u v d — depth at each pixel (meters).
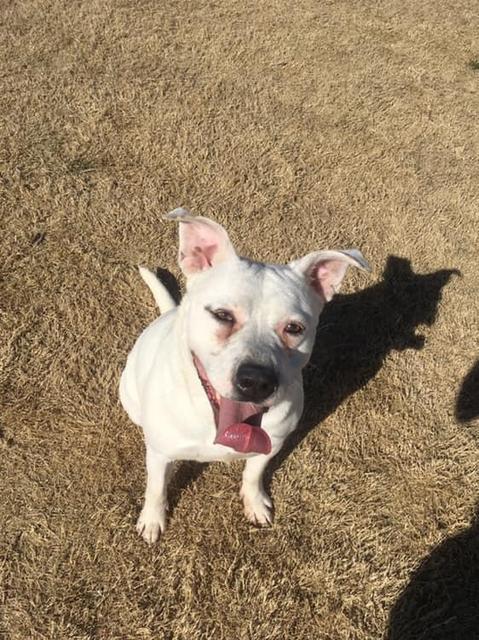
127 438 0.77
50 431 0.76
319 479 0.77
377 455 0.80
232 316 0.53
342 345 0.90
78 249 0.92
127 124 1.10
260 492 0.73
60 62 1.19
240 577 0.68
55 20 1.27
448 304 0.97
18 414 0.77
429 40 1.48
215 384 0.51
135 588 0.67
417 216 1.09
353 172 1.13
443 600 0.69
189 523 0.72
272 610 0.67
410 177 1.15
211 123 1.14
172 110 1.14
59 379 0.80
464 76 1.41
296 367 0.56
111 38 1.26
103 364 0.82
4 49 1.19
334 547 0.72
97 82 1.16
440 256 1.04
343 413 0.83
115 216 0.97
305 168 1.11
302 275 0.57
